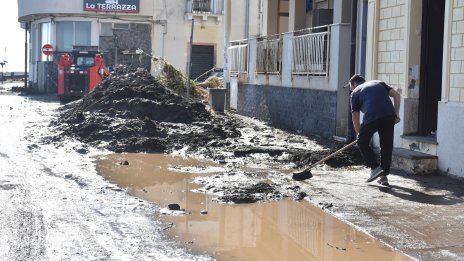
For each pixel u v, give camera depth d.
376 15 12.21
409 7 11.18
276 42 17.59
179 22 35.44
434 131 11.30
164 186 9.42
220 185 9.34
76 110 16.91
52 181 9.49
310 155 11.68
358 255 6.18
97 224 7.12
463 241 6.50
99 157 12.10
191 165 11.38
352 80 10.03
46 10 34.62
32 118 18.64
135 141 13.30
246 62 20.52
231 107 22.16
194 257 6.07
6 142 13.55
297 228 7.16
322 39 14.30
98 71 25.62
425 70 11.30
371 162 9.48
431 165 10.27
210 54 36.09
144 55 27.42
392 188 9.18
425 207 7.96
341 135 13.58
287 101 16.67
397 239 6.59
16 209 7.67
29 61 42.31
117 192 8.87
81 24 34.84
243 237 6.80
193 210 7.98
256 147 12.74
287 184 9.49
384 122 9.28
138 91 16.56
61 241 6.41
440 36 11.31
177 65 35.53
